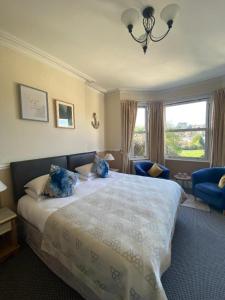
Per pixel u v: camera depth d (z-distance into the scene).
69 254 1.28
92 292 1.18
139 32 1.90
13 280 1.45
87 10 1.56
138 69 2.97
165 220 1.45
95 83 3.66
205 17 1.68
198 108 3.80
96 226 1.29
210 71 3.12
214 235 2.08
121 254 1.02
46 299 1.28
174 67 2.91
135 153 4.38
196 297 1.27
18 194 2.07
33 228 1.75
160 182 2.50
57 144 2.75
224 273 1.49
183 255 1.73
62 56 2.46
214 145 3.45
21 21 1.70
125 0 1.46
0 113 1.95
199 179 3.10
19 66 2.13
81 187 2.34
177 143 4.14
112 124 4.23
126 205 1.67
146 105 4.33
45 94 2.48
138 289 0.94
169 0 1.48
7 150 2.02
